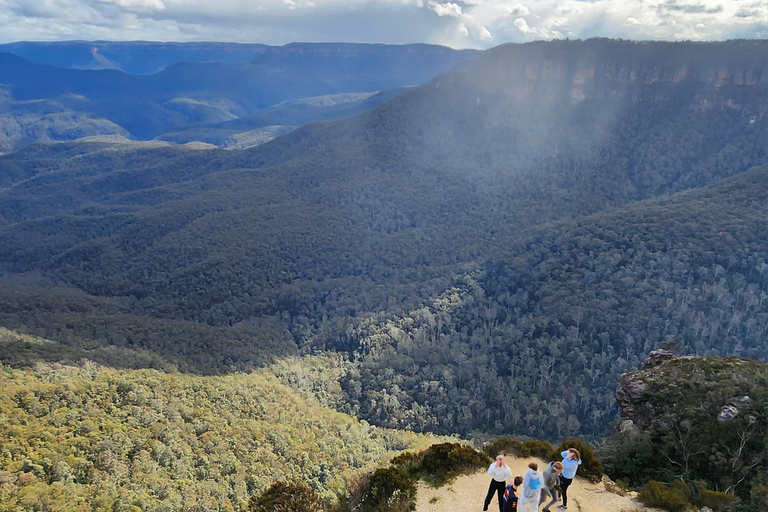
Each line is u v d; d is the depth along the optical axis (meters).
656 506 19.92
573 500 20.20
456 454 23.55
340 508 23.00
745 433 25.06
